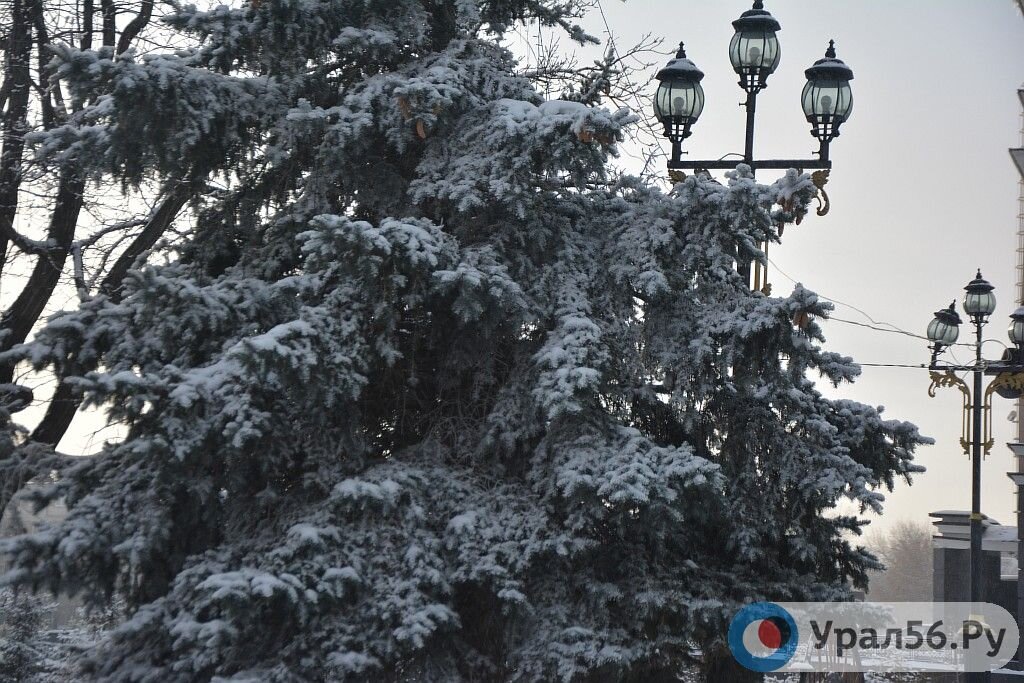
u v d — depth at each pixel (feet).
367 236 53.11
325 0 63.26
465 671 59.77
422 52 67.10
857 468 63.36
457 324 62.28
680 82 68.74
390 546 56.54
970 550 114.73
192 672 54.75
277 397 56.49
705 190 61.77
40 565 54.19
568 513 59.82
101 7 91.71
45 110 87.86
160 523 55.67
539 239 63.77
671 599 59.98
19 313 88.89
